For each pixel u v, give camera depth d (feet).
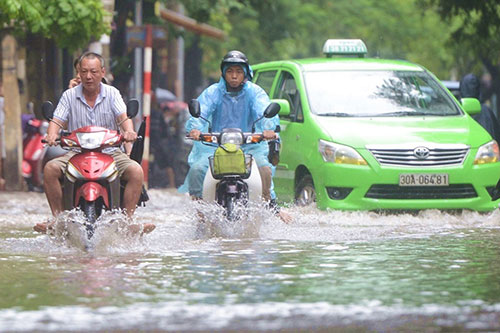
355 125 95.40
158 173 173.37
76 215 66.85
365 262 60.85
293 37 272.51
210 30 211.00
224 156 74.84
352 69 104.22
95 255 64.39
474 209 93.81
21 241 72.43
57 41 128.26
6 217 94.68
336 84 101.81
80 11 124.67
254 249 67.46
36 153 136.98
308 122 97.35
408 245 69.67
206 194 75.97
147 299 48.06
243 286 51.80
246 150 79.15
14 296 49.06
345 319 43.24
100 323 42.60
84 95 70.49
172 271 57.16
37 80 155.84
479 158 94.27
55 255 64.44
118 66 169.89
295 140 98.89
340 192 93.04
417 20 309.22
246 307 45.85
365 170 91.66
